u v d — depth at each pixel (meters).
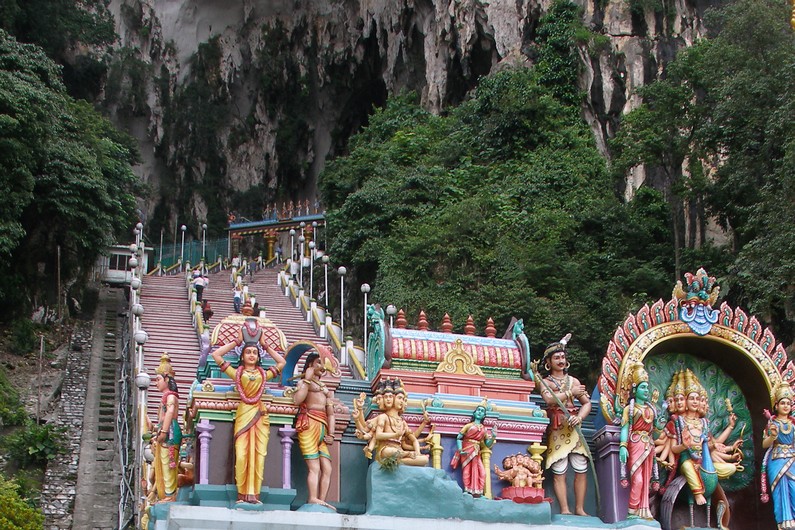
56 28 63.38
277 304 39.44
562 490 14.38
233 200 70.69
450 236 41.69
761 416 15.32
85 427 30.75
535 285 39.22
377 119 58.44
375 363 14.88
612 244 42.09
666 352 15.44
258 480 12.78
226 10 73.19
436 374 14.39
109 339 39.38
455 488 13.44
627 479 14.23
